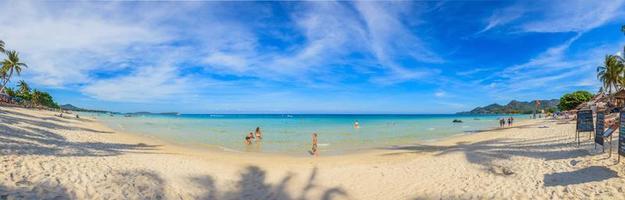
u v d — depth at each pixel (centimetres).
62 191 745
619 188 742
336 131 4044
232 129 4481
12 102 7562
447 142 2459
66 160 1066
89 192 768
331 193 959
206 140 2759
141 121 7538
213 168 1235
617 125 1054
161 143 2391
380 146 2270
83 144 1758
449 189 922
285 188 1012
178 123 6712
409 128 4797
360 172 1195
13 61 6788
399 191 953
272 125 5881
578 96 7994
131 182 890
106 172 957
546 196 771
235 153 1875
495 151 1500
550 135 2147
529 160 1185
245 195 941
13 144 1258
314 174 1180
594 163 988
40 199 679
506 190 852
